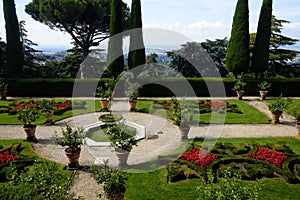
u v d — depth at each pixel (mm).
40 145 10484
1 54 26984
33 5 25625
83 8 22766
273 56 28953
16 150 9672
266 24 20766
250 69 22625
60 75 30016
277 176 7871
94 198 6824
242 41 20859
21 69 23109
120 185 6016
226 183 4695
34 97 20750
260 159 8711
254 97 20406
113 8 21172
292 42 30766
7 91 20969
